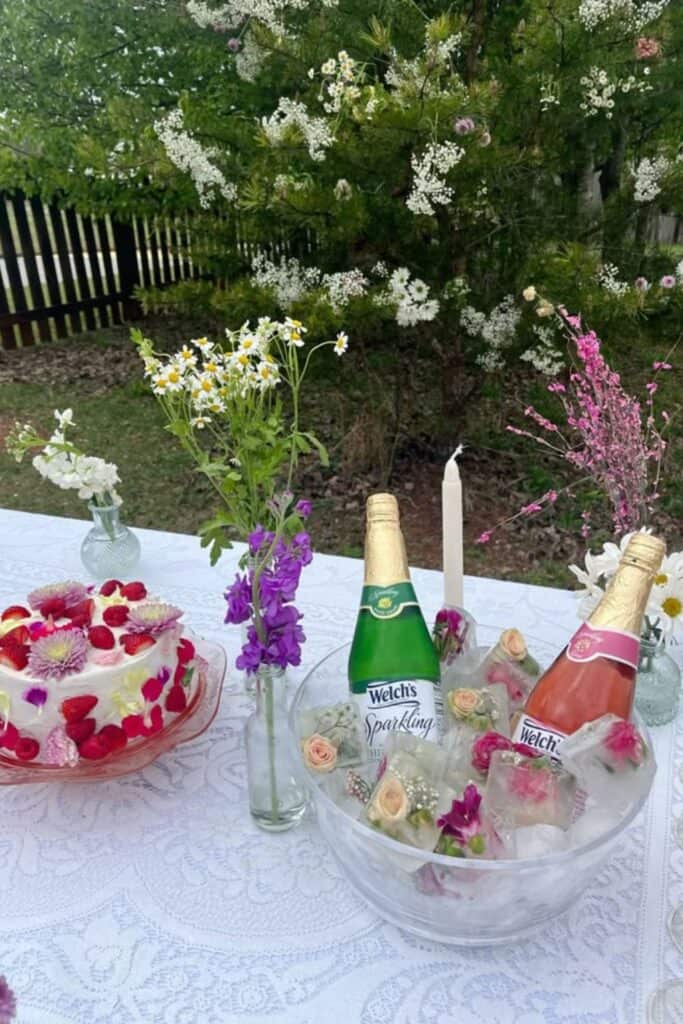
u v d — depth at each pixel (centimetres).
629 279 300
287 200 259
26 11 408
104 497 118
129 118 332
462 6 292
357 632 77
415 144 248
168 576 124
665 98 305
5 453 371
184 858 74
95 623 83
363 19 289
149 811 79
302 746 65
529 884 57
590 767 61
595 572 86
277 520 74
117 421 407
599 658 69
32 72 438
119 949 65
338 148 249
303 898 69
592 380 88
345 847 62
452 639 79
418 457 356
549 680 71
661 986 61
